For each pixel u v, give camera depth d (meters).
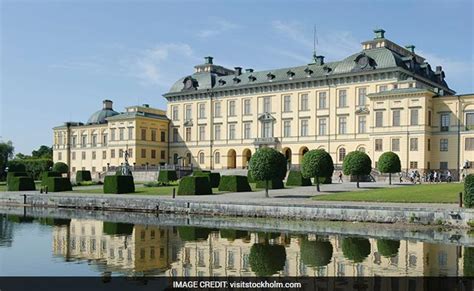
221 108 105.25
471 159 73.81
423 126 75.19
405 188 50.12
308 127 92.81
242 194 53.28
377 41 88.50
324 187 60.41
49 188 66.62
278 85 96.50
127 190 60.06
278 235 29.62
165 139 114.06
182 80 112.62
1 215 44.62
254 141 98.31
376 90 83.88
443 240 27.38
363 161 56.72
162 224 35.97
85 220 39.53
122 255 23.64
